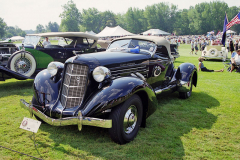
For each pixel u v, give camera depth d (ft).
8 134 11.04
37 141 10.38
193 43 70.08
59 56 28.86
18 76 20.71
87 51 30.01
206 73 32.40
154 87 16.42
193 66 18.22
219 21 387.34
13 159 8.80
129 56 13.24
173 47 43.16
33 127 9.51
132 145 10.12
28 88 21.77
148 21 385.09
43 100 11.23
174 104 16.96
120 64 12.26
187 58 55.11
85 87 10.32
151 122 13.10
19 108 15.17
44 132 11.39
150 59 14.85
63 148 9.76
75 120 9.18
